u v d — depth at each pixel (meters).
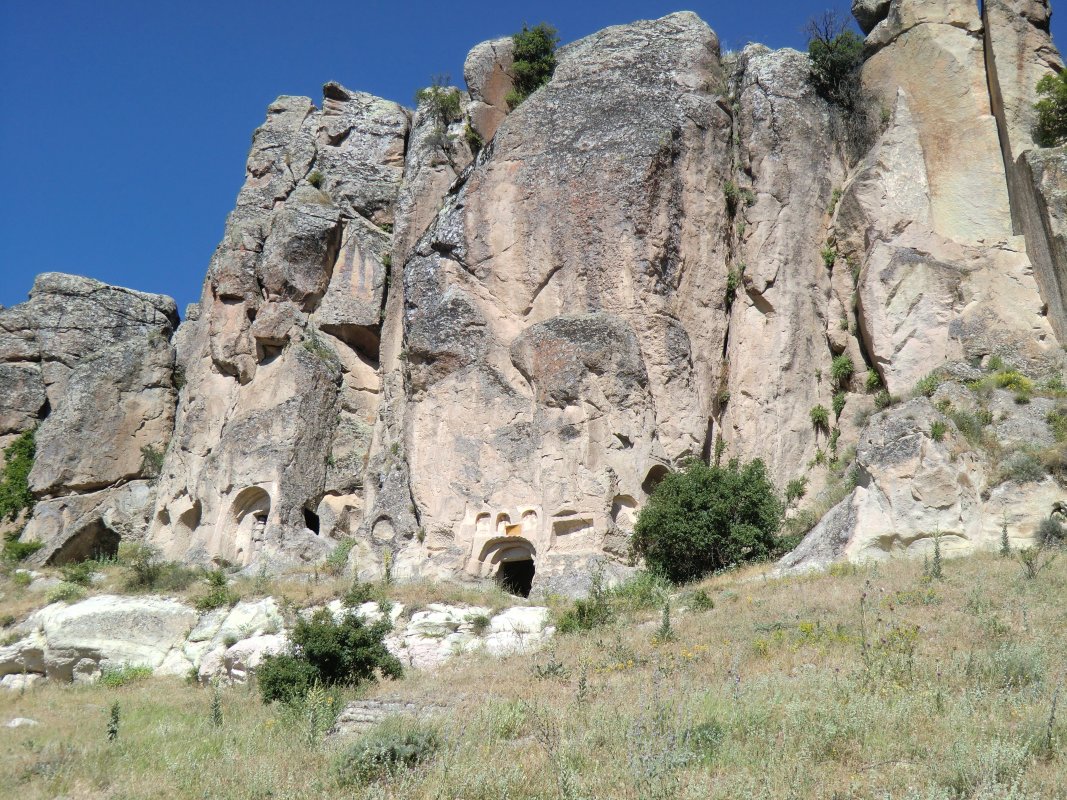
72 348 52.19
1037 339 31.91
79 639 30.92
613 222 34.88
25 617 33.25
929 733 13.41
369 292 42.41
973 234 34.31
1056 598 20.22
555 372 33.06
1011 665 15.75
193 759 16.02
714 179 36.81
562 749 13.55
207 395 42.56
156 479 46.59
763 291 35.69
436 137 43.56
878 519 26.94
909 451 27.27
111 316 53.69
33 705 25.09
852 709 14.04
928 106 36.47
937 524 26.52
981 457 27.67
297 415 39.25
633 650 20.77
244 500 38.91
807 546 28.12
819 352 35.41
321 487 39.16
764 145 37.06
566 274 35.09
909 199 34.84
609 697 16.77
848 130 37.75
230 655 27.91
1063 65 36.03
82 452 46.66
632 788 12.27
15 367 51.34
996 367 31.38
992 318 32.44
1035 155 32.94
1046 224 32.12
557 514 31.69
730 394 35.34
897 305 33.34
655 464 32.22
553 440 32.50
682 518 29.94
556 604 28.58
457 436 34.03
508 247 36.03
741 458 34.34
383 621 23.86
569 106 37.41
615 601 26.58
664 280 34.66
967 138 35.69
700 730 13.77
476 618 27.17
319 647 22.30
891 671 16.11
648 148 35.47
